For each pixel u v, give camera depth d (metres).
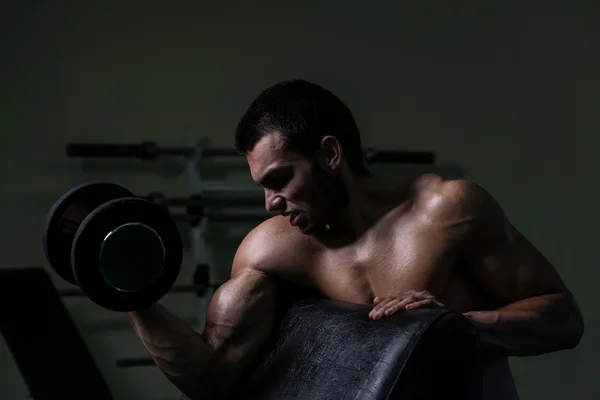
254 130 1.01
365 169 1.09
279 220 1.15
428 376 0.75
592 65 3.21
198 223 2.59
